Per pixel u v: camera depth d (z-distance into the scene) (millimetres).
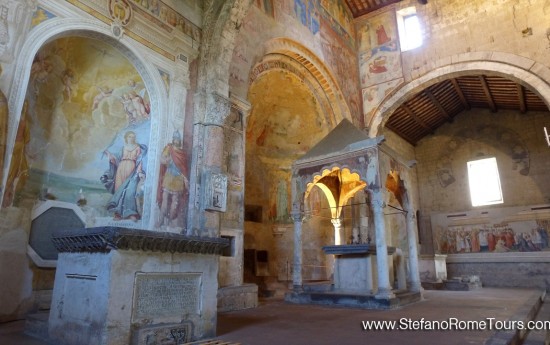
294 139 16375
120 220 8352
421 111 20297
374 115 17547
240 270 9867
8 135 5926
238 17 9828
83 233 4535
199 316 5164
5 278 6734
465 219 20859
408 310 8406
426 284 16094
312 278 15586
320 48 15445
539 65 14141
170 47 9086
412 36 18016
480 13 15875
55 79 7992
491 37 15430
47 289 7418
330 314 7828
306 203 16312
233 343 4996
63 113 8227
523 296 11977
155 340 4500
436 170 22438
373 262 10141
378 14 18609
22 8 6406
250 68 11469
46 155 7828
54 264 7527
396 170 10703
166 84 8844
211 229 8719
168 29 9062
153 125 8602
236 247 9914
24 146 7320
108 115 8914
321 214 16094
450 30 16500
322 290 11086
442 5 16953
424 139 23141
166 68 8914
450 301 10336
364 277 10062
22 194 7230
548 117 19500
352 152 9938
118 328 4215
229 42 9805
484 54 15406
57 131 8078
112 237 4254
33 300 7129
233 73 10719
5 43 6109
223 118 9430
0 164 5672
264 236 15477
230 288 8727
